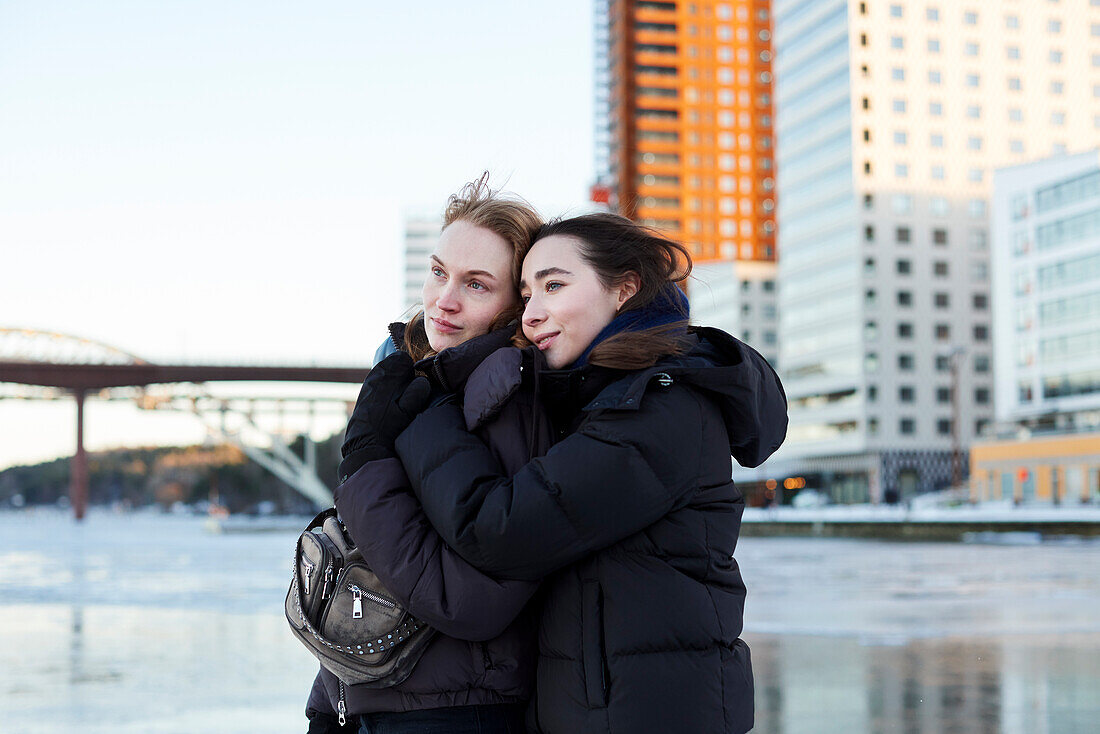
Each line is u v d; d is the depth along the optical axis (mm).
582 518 1799
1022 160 81812
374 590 1917
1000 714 5625
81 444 95688
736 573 1977
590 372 1956
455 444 1916
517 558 1808
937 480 78625
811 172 84750
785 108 88312
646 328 1992
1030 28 82312
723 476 1972
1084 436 55719
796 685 6531
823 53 83250
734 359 2010
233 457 123188
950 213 80750
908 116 80562
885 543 34656
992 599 13547
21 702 6094
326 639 1904
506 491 1832
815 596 14008
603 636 1871
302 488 60906
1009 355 64000
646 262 2023
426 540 1890
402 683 1938
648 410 1862
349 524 1915
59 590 15156
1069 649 8258
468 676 1948
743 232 110625
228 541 37000
